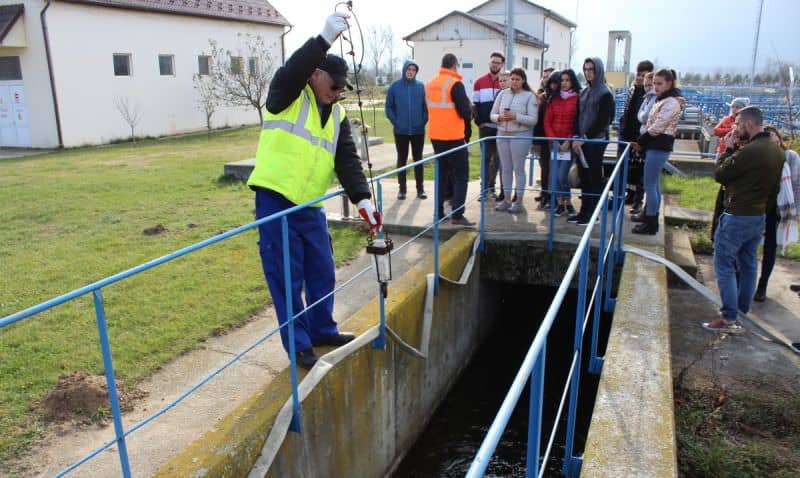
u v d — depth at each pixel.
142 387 3.79
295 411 3.28
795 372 4.25
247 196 9.31
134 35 19.66
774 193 5.20
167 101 21.14
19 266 5.89
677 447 3.40
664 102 6.07
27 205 8.76
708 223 7.70
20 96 17.94
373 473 4.52
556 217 7.20
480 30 30.42
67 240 6.84
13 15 16.89
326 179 3.51
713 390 4.01
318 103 3.40
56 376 3.81
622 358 3.81
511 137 6.45
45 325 4.54
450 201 7.86
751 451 3.35
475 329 6.72
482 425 5.57
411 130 7.91
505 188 7.38
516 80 6.82
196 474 2.72
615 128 16.16
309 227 3.56
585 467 2.78
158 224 7.48
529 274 6.46
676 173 10.48
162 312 4.80
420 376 5.21
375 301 4.70
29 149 17.91
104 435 3.32
